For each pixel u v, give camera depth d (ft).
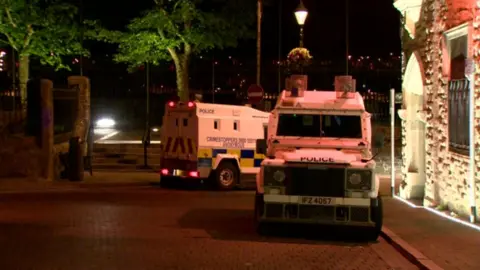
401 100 57.26
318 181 37.55
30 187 63.62
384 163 89.61
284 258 33.12
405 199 55.01
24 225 41.29
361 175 37.37
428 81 50.67
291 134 41.37
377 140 40.91
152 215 46.39
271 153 41.16
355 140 40.96
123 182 67.67
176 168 63.52
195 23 86.02
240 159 64.23
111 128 114.42
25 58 78.48
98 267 30.07
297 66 65.21
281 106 41.60
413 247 34.68
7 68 95.20
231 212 48.57
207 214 47.37
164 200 55.06
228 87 123.54
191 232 39.91
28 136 67.31
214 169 62.69
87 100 79.51
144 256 32.68
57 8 77.66
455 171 45.27
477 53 39.91
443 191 48.03
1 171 65.77
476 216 40.88
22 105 72.28
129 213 47.09
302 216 37.73
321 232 41.42
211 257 32.83
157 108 123.44
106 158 81.00
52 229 39.93
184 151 62.80
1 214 45.85
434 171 49.65
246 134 64.59
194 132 61.72
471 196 40.73
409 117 55.83
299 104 41.50
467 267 30.17
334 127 41.42
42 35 77.36
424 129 55.42
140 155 82.02
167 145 64.69
